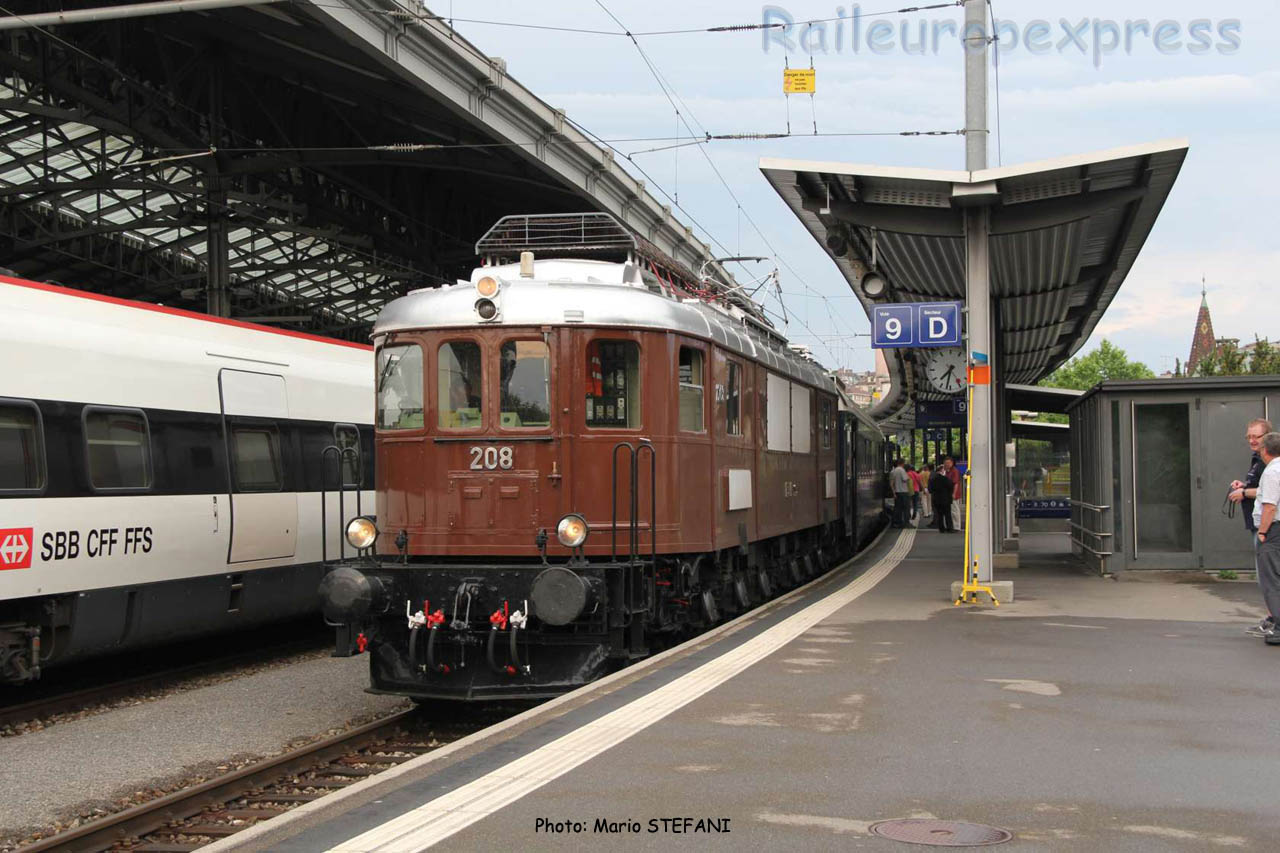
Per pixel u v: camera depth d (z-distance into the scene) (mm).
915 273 18891
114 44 26141
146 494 12016
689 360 11523
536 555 10406
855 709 8086
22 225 37188
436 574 9992
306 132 32312
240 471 13609
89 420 11383
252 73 29219
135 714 10828
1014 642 11016
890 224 14656
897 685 8945
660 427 10828
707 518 11789
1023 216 14367
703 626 12742
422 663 10203
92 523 11266
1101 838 5305
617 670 10344
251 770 8312
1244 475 16281
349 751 9352
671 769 6531
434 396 10680
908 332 14523
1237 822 5535
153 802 7555
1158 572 16562
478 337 10617
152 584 12102
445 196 38938
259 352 14328
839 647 10789
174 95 27156
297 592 14680
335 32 21141
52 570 10781
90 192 35094
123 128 28219
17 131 30703
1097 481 17266
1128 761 6668
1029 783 6223
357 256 42125
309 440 15047
